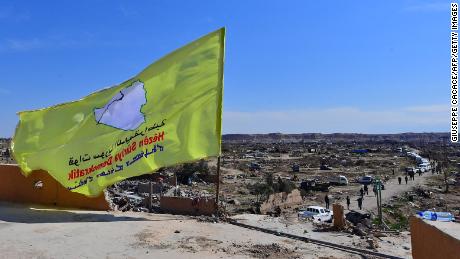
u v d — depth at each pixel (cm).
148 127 1372
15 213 1390
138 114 1395
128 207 1922
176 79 1386
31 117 1504
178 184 6128
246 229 1277
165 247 1066
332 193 5859
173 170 6744
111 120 1416
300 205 4922
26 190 1566
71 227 1229
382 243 1139
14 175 1587
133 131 1382
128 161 1361
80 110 1462
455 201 5078
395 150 16388
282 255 1026
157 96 1391
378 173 8581
